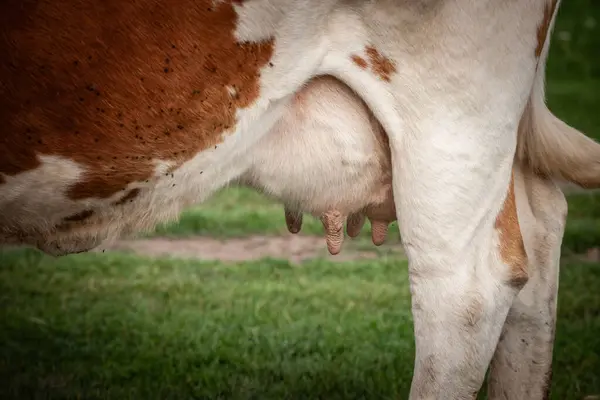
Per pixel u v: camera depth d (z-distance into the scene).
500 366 7.13
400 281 12.36
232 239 15.02
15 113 5.61
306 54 6.03
